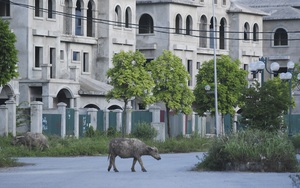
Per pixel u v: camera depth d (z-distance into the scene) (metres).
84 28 123.12
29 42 112.81
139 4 137.00
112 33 126.75
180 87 115.25
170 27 136.25
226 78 122.12
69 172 56.81
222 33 152.12
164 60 115.06
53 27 116.44
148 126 102.12
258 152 56.75
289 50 163.38
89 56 125.00
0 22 83.88
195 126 126.94
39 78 113.00
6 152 77.00
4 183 48.00
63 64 119.56
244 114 73.62
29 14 113.00
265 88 73.75
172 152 92.25
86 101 115.94
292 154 57.09
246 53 154.00
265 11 166.62
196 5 141.62
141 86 106.50
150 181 48.84
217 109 113.38
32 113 97.12
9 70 84.56
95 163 68.75
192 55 141.88
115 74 106.12
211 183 47.53
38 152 80.81
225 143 57.97
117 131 106.50
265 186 45.91
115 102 119.88
